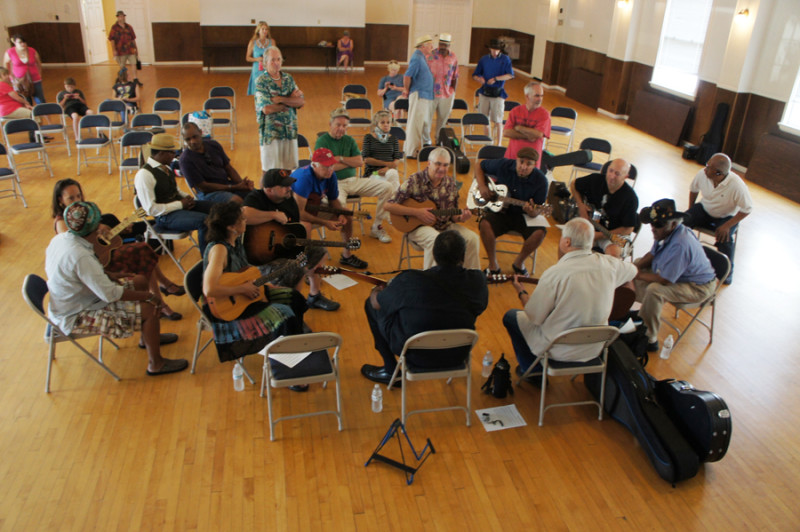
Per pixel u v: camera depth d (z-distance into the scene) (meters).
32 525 2.56
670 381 3.12
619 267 3.13
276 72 5.55
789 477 3.01
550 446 3.16
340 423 3.17
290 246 3.90
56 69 13.73
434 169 4.18
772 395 3.63
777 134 7.87
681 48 9.64
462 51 16.17
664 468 2.92
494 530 2.65
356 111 10.44
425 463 3.01
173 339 3.88
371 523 2.66
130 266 3.82
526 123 5.96
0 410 3.22
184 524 2.61
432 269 3.03
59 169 7.12
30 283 3.18
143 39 14.54
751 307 4.67
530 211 4.57
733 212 5.04
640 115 10.42
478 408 3.42
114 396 3.38
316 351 3.17
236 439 3.11
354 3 14.30
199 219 4.39
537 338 3.28
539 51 14.41
